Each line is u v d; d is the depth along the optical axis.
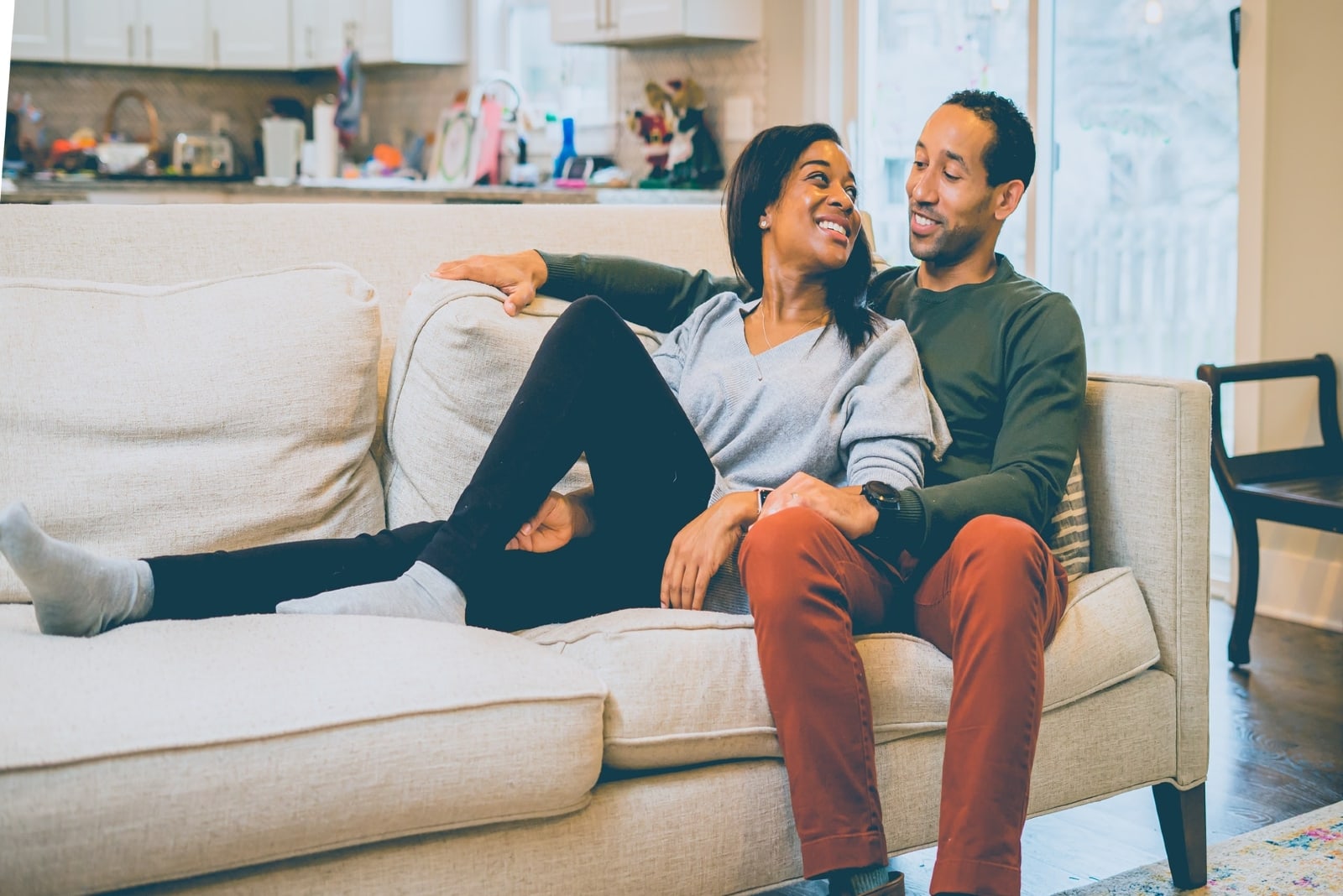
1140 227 3.61
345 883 1.28
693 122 4.62
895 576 1.64
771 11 4.50
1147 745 1.78
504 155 5.20
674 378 1.90
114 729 1.17
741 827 1.48
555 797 1.35
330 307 1.78
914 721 1.57
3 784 1.11
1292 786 2.25
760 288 1.93
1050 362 1.78
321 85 6.50
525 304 1.83
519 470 1.53
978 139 1.87
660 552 1.69
